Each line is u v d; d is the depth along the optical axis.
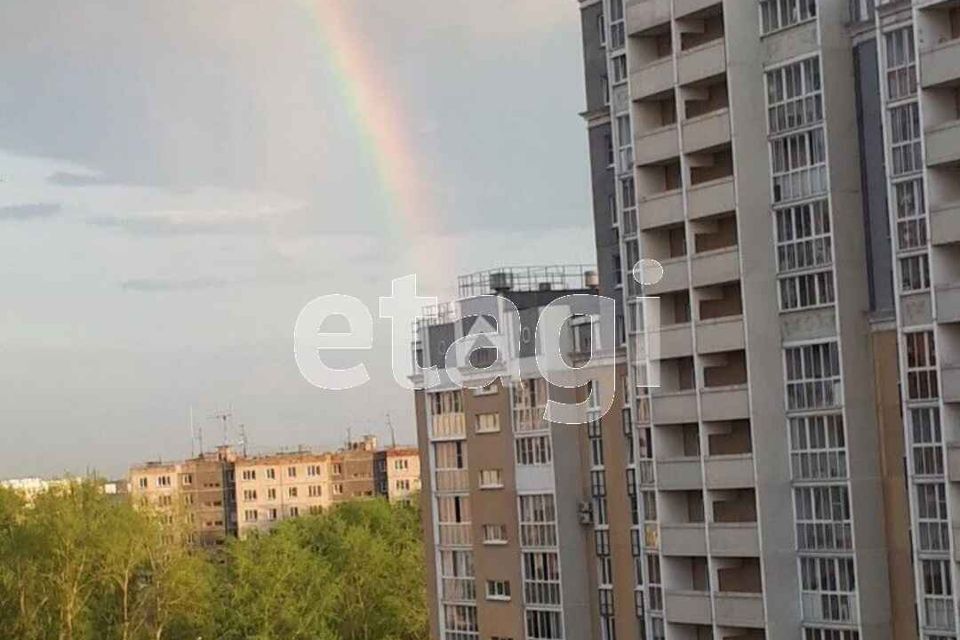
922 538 87.19
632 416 110.44
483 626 129.25
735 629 99.62
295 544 176.88
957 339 86.12
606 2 111.25
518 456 125.12
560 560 121.25
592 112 116.00
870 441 93.50
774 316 97.69
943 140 85.62
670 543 103.12
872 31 92.88
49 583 147.12
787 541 96.94
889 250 92.56
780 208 97.38
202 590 154.62
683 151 102.12
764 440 97.19
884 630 92.88
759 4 98.50
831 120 94.25
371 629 182.38
